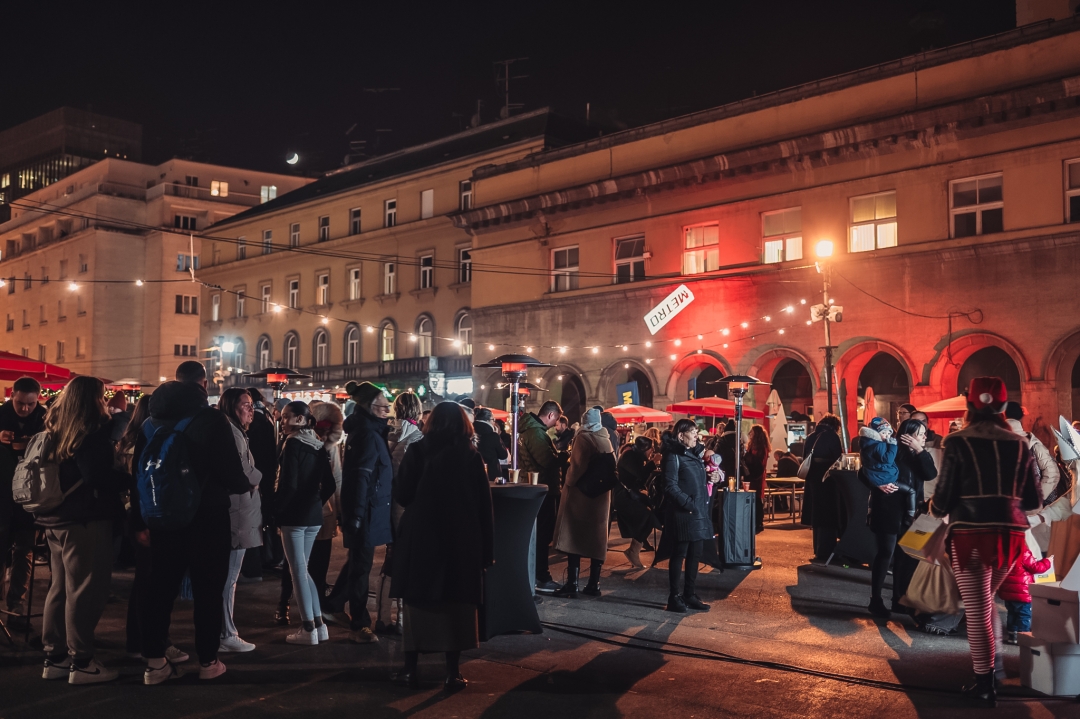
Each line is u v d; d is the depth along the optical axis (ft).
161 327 190.70
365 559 23.85
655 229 90.99
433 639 19.54
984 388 20.31
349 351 137.49
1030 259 67.31
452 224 122.31
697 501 28.84
